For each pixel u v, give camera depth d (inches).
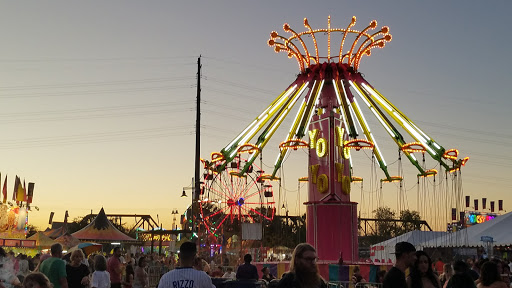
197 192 1749.5
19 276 759.1
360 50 1403.8
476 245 1339.8
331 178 1302.9
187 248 294.0
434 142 1321.4
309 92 1409.9
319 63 1396.4
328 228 1273.4
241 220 1514.5
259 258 1376.7
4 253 486.6
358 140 1286.9
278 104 1408.7
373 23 1384.1
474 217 3235.7
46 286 306.3
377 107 1411.2
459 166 1312.7
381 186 1592.0
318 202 1289.4
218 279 627.2
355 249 1279.5
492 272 382.3
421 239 1646.2
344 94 1350.9
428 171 1450.5
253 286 611.2
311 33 1408.7
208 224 1599.4
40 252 1593.3
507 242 1306.6
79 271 497.0
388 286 299.1
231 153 1344.7
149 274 1234.6
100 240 1819.6
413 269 326.0
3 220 1771.7
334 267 1106.1
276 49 1427.2
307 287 248.5
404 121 1374.3
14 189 1893.5
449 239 1434.5
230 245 1599.4
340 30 1403.8
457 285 373.1
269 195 1551.4
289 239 2059.5
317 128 1349.7
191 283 284.7
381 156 1553.9
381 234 3132.4
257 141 1379.2
